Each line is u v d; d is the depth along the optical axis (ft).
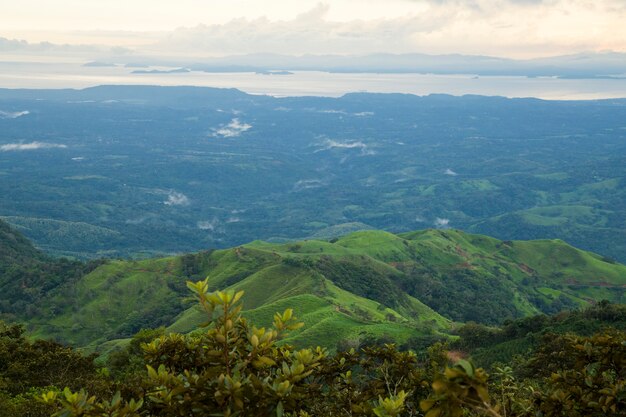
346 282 425.28
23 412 87.40
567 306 517.55
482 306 485.15
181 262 492.95
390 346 35.14
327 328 299.17
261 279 423.64
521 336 253.03
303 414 26.14
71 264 496.23
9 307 431.02
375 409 19.88
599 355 24.63
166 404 18.34
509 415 25.70
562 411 23.06
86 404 18.20
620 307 238.68
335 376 32.68
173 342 24.72
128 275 468.75
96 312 427.33
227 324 19.19
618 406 21.25
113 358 155.94
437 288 497.46
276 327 21.15
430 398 14.48
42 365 132.16
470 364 14.11
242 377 18.84
